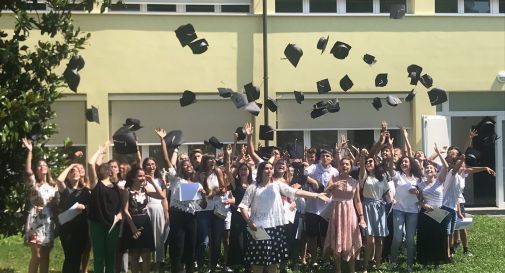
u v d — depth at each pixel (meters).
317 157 9.50
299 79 13.96
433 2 14.44
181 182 8.06
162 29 13.54
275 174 7.61
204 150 13.72
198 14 13.66
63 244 7.35
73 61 7.84
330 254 8.66
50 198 7.38
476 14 14.59
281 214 7.38
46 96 7.66
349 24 14.13
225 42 13.77
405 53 14.33
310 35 13.98
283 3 14.19
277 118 13.93
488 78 14.64
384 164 8.80
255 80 13.85
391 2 14.54
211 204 8.46
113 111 13.45
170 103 13.64
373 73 14.21
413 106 14.36
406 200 8.77
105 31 13.32
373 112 14.30
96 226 7.31
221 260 9.20
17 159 7.54
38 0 8.95
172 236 8.03
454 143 14.77
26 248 9.57
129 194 7.68
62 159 8.00
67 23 8.02
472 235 11.21
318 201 8.62
